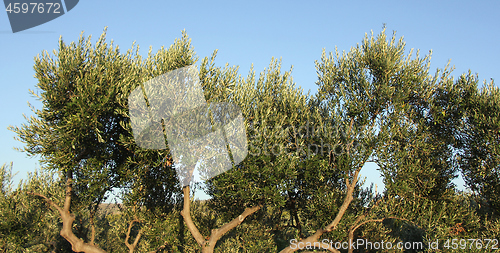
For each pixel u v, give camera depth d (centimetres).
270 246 1614
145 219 1498
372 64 1292
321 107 1399
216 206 1507
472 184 1366
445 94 1395
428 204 1275
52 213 1603
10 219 1570
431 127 1370
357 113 1241
